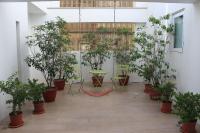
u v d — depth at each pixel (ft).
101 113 15.81
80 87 24.49
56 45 19.40
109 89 23.68
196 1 13.92
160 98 18.03
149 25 25.76
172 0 14.06
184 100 11.99
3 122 14.06
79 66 26.61
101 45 25.44
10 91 13.24
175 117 14.87
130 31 26.13
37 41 20.01
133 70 23.68
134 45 25.25
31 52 21.57
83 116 15.20
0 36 14.38
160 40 20.49
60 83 23.09
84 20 27.61
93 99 19.71
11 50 16.37
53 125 13.58
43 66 19.25
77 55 26.53
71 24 27.73
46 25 20.35
